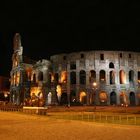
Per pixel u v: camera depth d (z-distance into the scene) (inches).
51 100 3801.7
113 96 4001.0
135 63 4028.1
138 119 1715.1
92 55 3927.2
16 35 4409.5
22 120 1630.2
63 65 4025.6
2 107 2763.3
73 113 2266.2
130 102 3973.9
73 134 1023.0
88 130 1159.0
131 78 4055.1
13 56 4461.1
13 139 886.4
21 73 4146.2
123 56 3981.3
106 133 1059.9
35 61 4507.9
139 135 1004.6
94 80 3973.9
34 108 2192.4
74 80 4052.7
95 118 1786.4
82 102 3956.7
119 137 951.0
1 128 1208.8
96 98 3804.1
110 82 4018.2
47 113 2244.1
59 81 4013.3
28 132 1071.0
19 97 4055.1
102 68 3887.8
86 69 3897.6
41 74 4133.9
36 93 3983.8
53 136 964.6
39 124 1409.9
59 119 1702.8
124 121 1577.3
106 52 3939.5
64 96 3986.2
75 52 3978.8
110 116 1862.7
